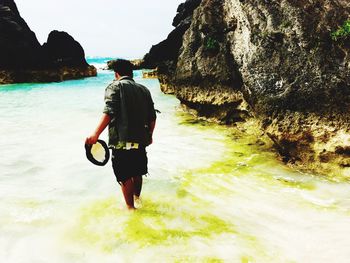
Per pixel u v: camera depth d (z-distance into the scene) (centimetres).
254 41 645
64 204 380
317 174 491
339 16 558
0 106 1127
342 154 481
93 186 440
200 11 988
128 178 345
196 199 403
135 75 3416
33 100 1311
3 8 2659
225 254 289
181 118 924
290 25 583
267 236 323
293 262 281
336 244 310
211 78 851
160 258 281
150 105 364
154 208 374
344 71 505
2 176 469
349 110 482
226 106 816
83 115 964
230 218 357
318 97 511
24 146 628
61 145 640
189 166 524
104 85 2156
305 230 336
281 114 544
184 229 330
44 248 292
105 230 323
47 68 2731
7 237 307
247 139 696
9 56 2461
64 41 3103
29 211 360
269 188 441
